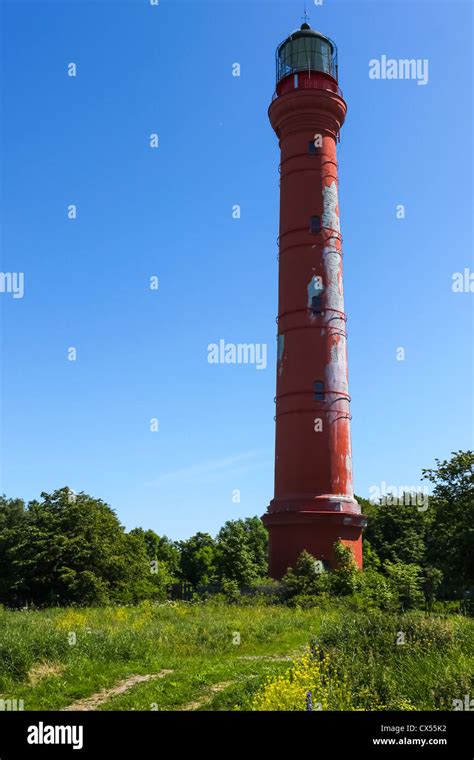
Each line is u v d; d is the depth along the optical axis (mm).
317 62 44781
